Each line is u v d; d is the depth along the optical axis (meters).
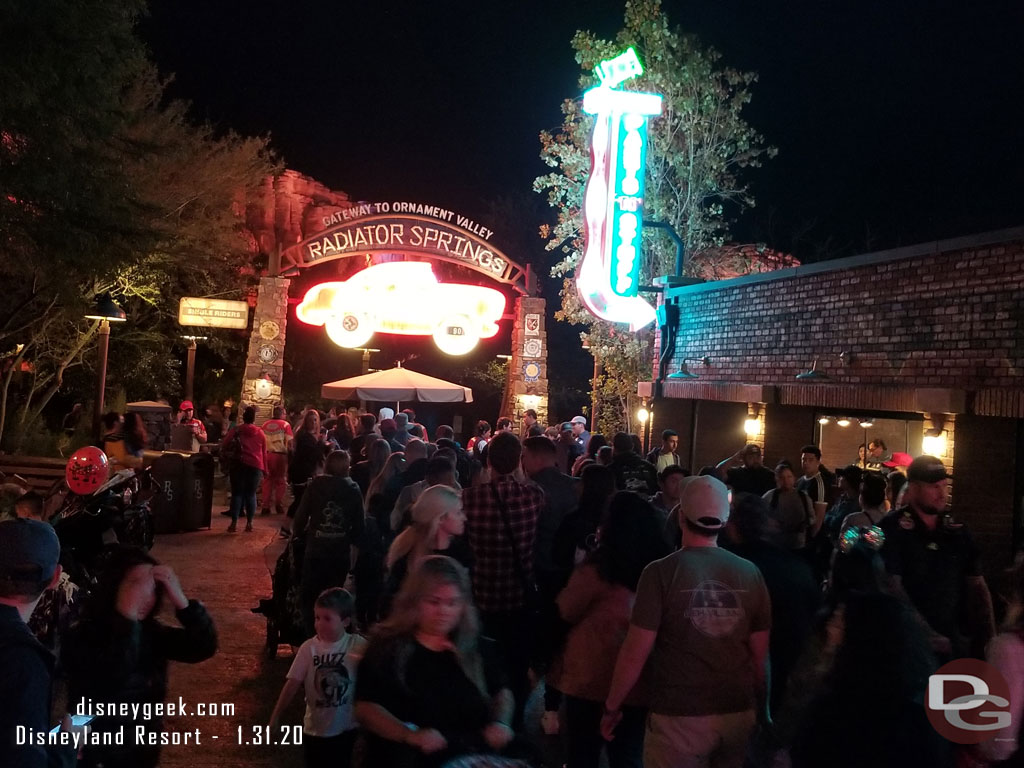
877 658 3.24
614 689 4.04
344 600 4.91
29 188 11.40
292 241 30.95
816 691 3.37
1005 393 8.13
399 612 3.45
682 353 14.43
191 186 23.69
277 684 7.12
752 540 4.82
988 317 8.47
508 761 3.37
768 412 12.36
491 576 5.73
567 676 4.70
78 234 11.67
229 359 29.72
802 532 7.90
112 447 10.41
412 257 31.28
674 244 21.36
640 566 4.62
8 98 10.55
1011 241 8.21
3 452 17.28
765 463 12.31
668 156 21.34
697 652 3.91
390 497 8.20
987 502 8.73
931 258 9.21
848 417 11.66
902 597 3.87
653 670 4.05
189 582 10.80
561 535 5.79
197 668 7.45
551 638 5.04
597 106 14.66
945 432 8.94
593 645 4.62
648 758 3.99
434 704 3.33
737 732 3.94
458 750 3.32
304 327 33.66
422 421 34.97
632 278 14.59
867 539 4.75
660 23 21.00
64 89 11.28
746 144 21.52
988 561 8.63
